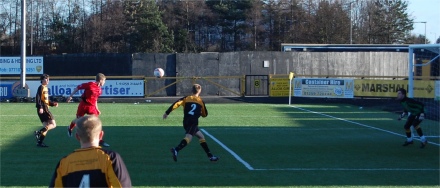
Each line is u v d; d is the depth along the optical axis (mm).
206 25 85125
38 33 76688
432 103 26156
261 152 16531
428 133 22234
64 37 76312
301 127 23875
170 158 15172
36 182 11742
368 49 55375
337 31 80000
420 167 14180
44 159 14805
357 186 11703
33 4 76250
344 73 50250
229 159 15117
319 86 39969
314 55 49562
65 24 77188
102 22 76625
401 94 17984
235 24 84625
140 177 12422
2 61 46750
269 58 48406
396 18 85500
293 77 40594
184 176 12602
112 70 46594
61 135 19969
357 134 21531
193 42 82312
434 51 22875
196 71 47094
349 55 50438
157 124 24375
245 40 84875
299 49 55562
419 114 17766
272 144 18375
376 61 51125
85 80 40062
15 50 76250
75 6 78125
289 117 28391
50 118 17234
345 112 31812
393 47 55094
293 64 48938
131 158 15133
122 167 5348
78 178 5234
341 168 13922
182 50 78750
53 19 77062
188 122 14320
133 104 36875
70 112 30016
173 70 46875
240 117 28141
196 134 14391
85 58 46656
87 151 5324
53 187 5332
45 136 18859
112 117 27453
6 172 12867
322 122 26141
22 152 16000
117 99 40156
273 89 40656
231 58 47594
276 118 27781
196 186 11531
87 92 16172
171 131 21734
